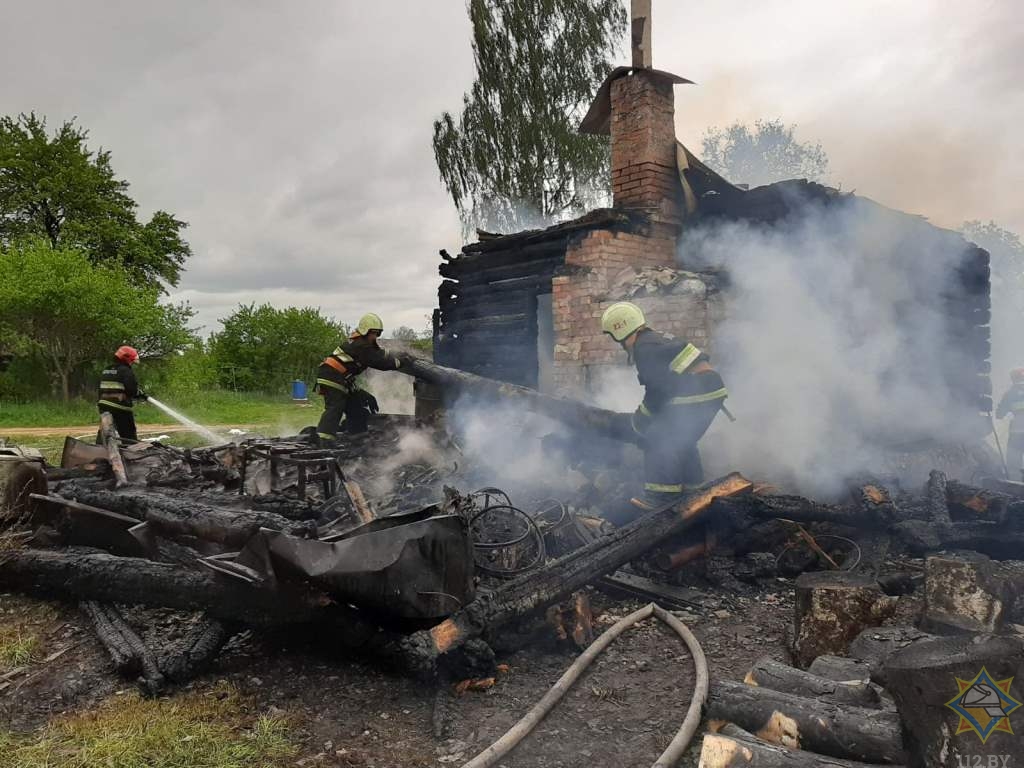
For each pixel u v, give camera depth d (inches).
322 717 116.6
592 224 288.0
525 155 815.1
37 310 855.7
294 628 142.9
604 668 135.8
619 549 164.1
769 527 200.4
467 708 120.4
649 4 303.6
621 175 313.3
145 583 149.2
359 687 127.1
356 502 194.4
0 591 179.3
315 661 137.6
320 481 211.6
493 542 171.5
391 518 134.3
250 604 134.4
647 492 196.1
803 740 94.9
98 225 1291.8
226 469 228.4
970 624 137.3
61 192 1275.8
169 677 126.1
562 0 802.8
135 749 103.3
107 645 139.4
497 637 139.0
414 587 122.0
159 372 1034.7
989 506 199.0
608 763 102.7
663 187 307.0
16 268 880.3
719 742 91.1
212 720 114.3
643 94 302.7
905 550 200.7
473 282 363.6
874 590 133.6
